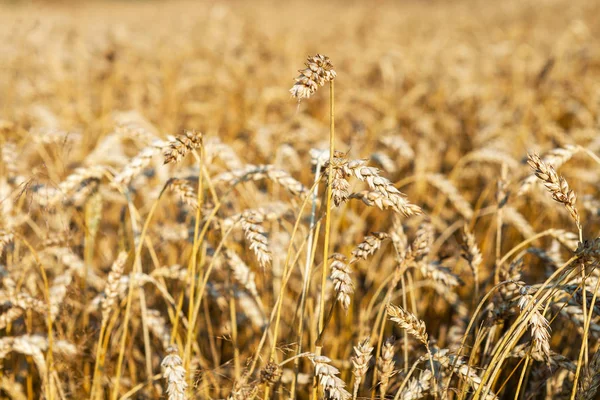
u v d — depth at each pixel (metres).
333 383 1.75
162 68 9.12
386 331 3.25
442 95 8.00
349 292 1.79
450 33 13.34
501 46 9.98
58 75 8.05
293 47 10.72
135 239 2.67
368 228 4.41
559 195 1.74
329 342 3.03
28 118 5.79
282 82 8.18
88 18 18.50
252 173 2.51
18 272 2.91
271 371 1.98
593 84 7.03
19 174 3.38
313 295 3.02
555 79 7.26
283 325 3.24
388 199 1.75
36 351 2.43
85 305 2.92
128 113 4.85
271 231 3.53
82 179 2.61
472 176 5.25
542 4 18.84
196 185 3.62
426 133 5.79
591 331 2.11
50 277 3.41
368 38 12.40
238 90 7.37
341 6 24.02
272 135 4.58
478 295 2.54
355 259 1.89
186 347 2.29
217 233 2.71
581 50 9.05
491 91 7.92
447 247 3.66
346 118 6.47
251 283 2.60
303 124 5.56
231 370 3.02
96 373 2.45
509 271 2.32
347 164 1.81
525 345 2.12
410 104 7.28
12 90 7.01
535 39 11.72
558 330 2.90
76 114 6.94
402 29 14.88
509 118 6.30
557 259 2.50
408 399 2.06
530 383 2.50
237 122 6.20
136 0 29.86
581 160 5.19
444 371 2.14
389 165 3.37
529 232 3.32
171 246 3.62
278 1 23.45
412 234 3.77
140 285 2.56
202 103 7.07
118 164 3.99
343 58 10.18
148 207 3.91
